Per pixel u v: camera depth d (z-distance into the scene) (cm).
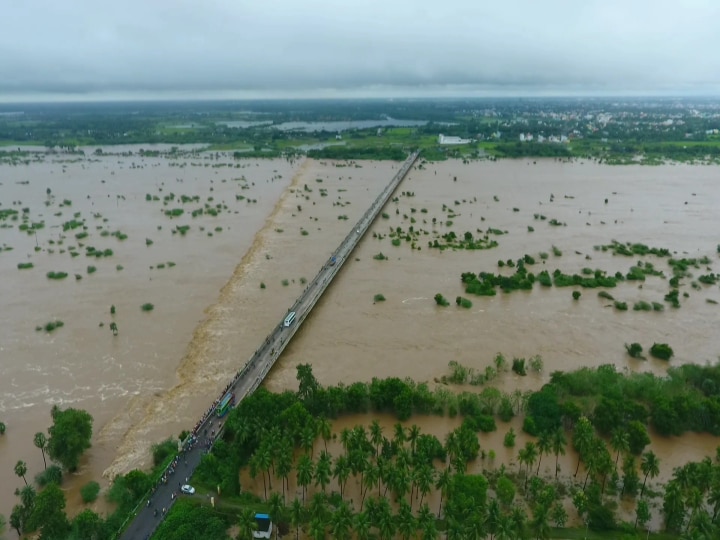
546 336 17750
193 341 17088
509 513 10494
